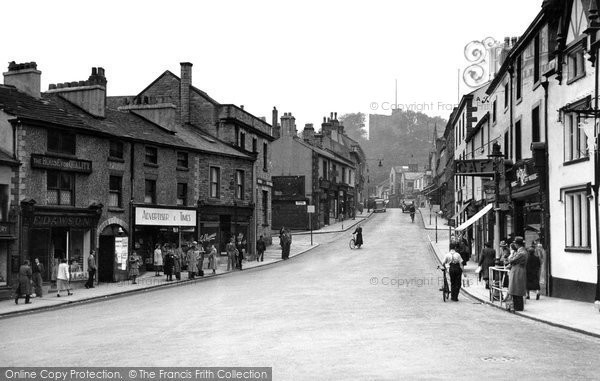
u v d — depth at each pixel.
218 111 40.97
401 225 62.47
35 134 24.09
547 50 20.58
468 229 38.78
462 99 40.56
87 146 26.80
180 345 11.70
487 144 32.25
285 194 59.16
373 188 137.38
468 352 10.48
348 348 10.98
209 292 22.61
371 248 42.44
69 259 25.78
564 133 18.97
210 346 11.48
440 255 35.62
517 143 24.75
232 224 38.09
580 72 18.47
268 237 46.41
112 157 28.25
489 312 16.22
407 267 30.66
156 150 31.39
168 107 34.75
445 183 64.62
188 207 33.22
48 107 26.41
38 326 15.49
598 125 16.69
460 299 19.56
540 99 21.17
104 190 27.70
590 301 17.52
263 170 45.66
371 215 80.31
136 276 27.06
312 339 12.00
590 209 17.53
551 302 17.89
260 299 19.48
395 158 140.12
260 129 45.66
